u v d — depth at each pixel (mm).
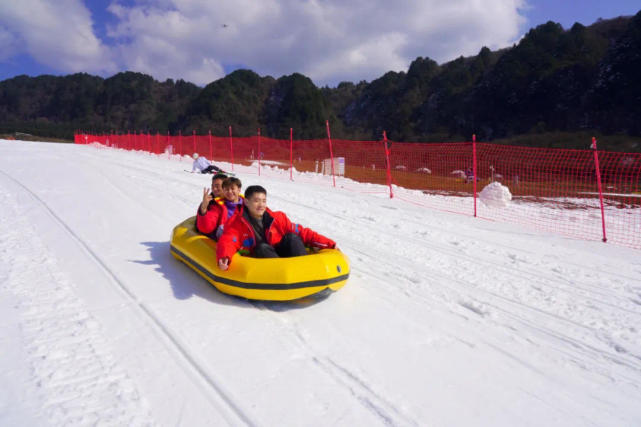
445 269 5375
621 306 4387
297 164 28875
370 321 3764
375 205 10344
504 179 19344
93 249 5309
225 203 4918
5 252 4980
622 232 8484
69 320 3438
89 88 163500
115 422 2316
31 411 2354
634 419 2615
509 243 7039
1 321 3334
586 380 3018
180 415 2410
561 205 12367
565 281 5121
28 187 9484
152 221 6996
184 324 3477
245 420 2398
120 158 21969
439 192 14953
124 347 3086
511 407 2676
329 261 3822
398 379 2902
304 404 2572
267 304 3975
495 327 3781
